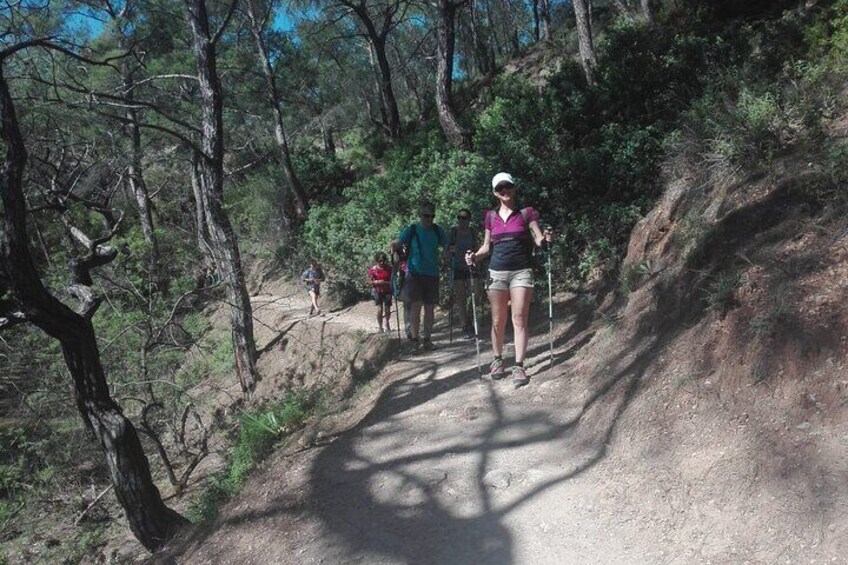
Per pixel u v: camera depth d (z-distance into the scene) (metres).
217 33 12.48
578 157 9.49
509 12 37.84
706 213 5.92
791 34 9.08
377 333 11.46
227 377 14.15
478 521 3.99
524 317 5.81
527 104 12.07
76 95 11.15
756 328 3.76
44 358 10.02
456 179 12.41
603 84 10.91
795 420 3.29
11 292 5.96
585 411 4.83
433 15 30.61
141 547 8.21
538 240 5.71
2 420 10.30
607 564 3.32
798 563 2.77
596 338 6.12
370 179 21.77
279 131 24.34
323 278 15.85
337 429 6.35
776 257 4.21
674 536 3.29
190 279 12.33
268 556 4.31
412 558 3.79
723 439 3.55
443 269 11.18
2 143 6.06
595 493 3.88
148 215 17.02
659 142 8.79
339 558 3.98
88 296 6.66
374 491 4.63
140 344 10.86
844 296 3.56
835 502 2.85
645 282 6.23
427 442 5.26
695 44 10.03
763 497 3.12
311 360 12.57
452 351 8.23
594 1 30.22
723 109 6.97
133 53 7.95
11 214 5.62
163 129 11.26
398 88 44.53
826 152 4.78
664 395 4.16
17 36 8.96
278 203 24.27
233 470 6.68
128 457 6.52
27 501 9.83
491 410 5.56
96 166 10.10
